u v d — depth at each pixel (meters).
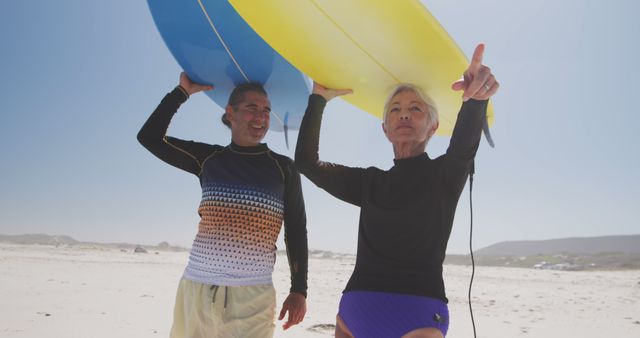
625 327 5.37
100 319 4.65
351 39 2.05
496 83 1.72
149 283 8.20
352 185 2.13
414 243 1.80
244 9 2.02
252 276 2.21
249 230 2.24
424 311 1.71
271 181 2.34
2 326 4.14
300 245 2.47
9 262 10.80
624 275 15.70
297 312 2.39
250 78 2.66
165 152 2.48
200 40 2.43
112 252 21.83
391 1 1.78
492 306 6.94
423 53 2.02
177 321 2.29
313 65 2.29
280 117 3.03
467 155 1.83
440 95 2.30
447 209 1.87
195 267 2.24
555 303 7.40
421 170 1.94
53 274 8.77
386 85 2.35
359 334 1.79
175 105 2.60
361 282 1.84
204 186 2.38
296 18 2.00
